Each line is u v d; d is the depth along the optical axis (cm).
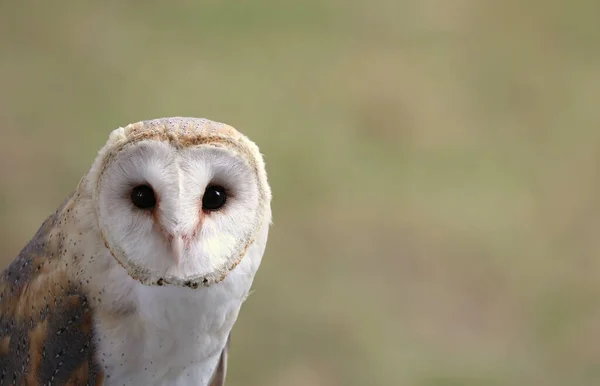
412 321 1168
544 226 1405
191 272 364
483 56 1922
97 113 1554
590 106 1766
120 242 364
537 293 1256
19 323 423
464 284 1252
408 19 2045
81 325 403
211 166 359
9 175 1333
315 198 1389
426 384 1057
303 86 1714
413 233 1335
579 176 1554
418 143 1597
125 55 1745
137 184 359
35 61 1681
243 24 1930
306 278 1216
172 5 1953
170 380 425
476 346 1143
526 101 1788
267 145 1515
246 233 375
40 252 419
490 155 1591
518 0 2136
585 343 1163
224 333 419
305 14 1984
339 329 1131
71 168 1382
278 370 1064
